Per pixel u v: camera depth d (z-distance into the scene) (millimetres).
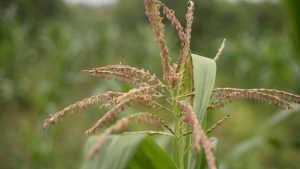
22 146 8273
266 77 13430
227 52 17859
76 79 13523
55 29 16297
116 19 29234
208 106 1763
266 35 17969
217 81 16500
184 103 1534
